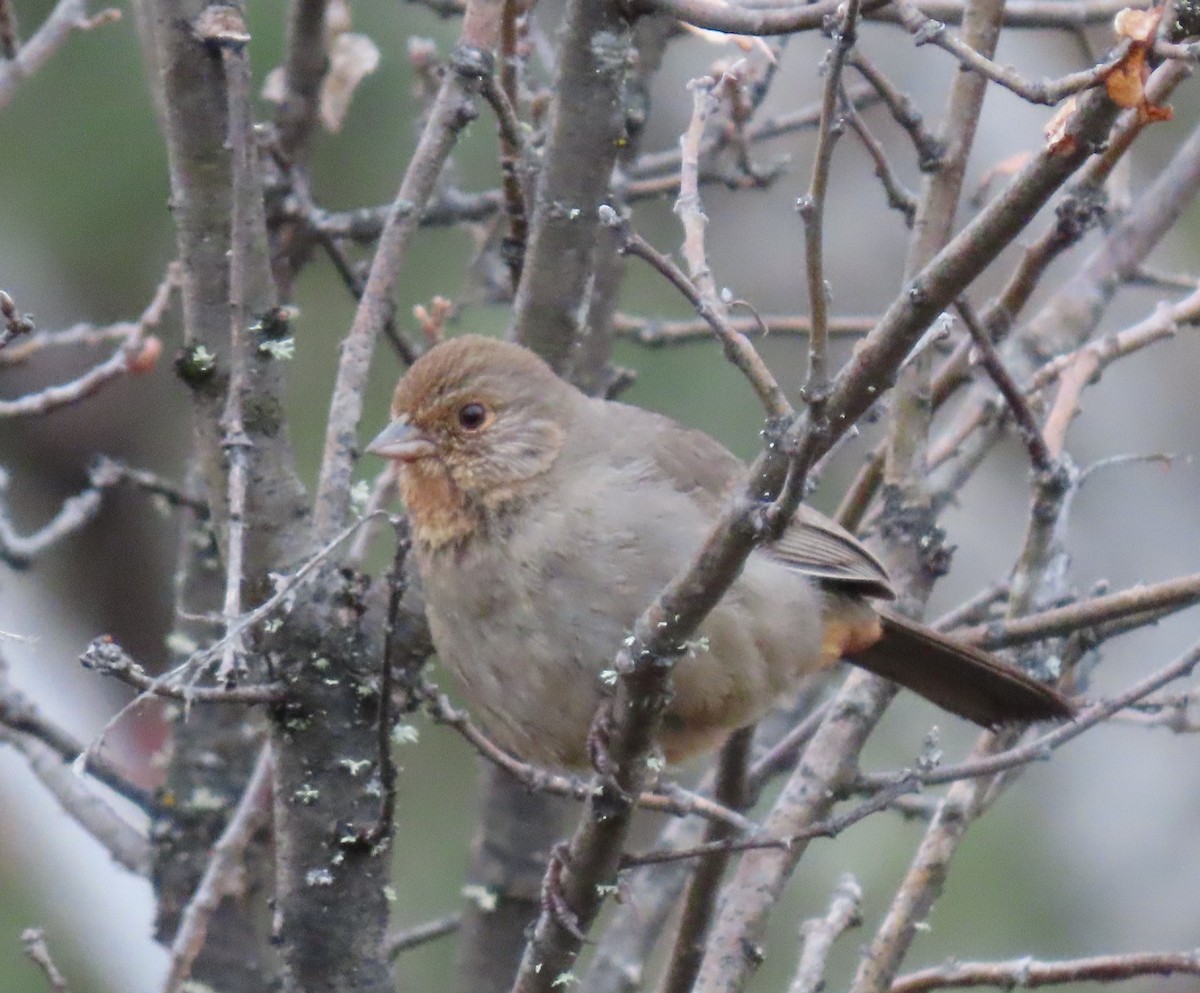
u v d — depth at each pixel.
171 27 8.43
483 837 11.53
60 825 14.20
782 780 14.66
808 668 9.45
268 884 11.13
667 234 15.12
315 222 10.73
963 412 10.35
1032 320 10.99
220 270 8.52
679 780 13.49
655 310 14.74
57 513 16.77
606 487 8.80
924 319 6.00
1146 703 9.07
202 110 8.48
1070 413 9.68
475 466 8.86
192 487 11.19
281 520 8.44
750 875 8.91
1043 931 13.17
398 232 8.80
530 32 11.47
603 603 8.66
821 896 13.18
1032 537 9.25
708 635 8.66
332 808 8.45
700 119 7.84
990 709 9.55
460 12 11.52
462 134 9.27
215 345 8.53
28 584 16.55
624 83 9.41
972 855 13.31
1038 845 13.52
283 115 10.83
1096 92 5.61
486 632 8.85
